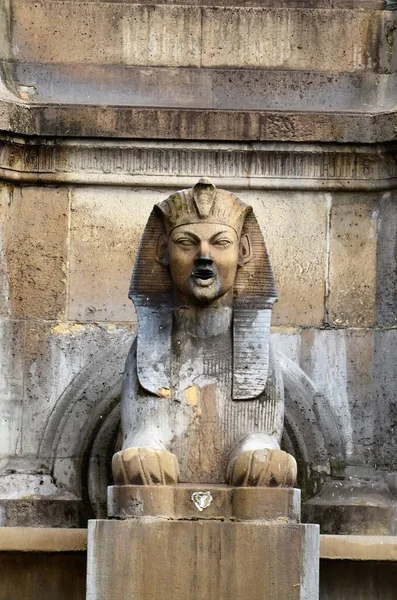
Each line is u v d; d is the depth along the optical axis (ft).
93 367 37.06
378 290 37.60
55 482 36.27
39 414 37.09
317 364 37.50
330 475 36.60
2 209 37.58
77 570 33.96
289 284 37.70
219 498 31.55
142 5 38.60
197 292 33.09
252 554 31.09
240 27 38.65
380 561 33.81
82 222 37.76
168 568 31.07
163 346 33.55
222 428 33.17
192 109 37.58
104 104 38.04
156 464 31.55
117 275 37.68
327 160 37.63
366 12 38.70
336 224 37.83
